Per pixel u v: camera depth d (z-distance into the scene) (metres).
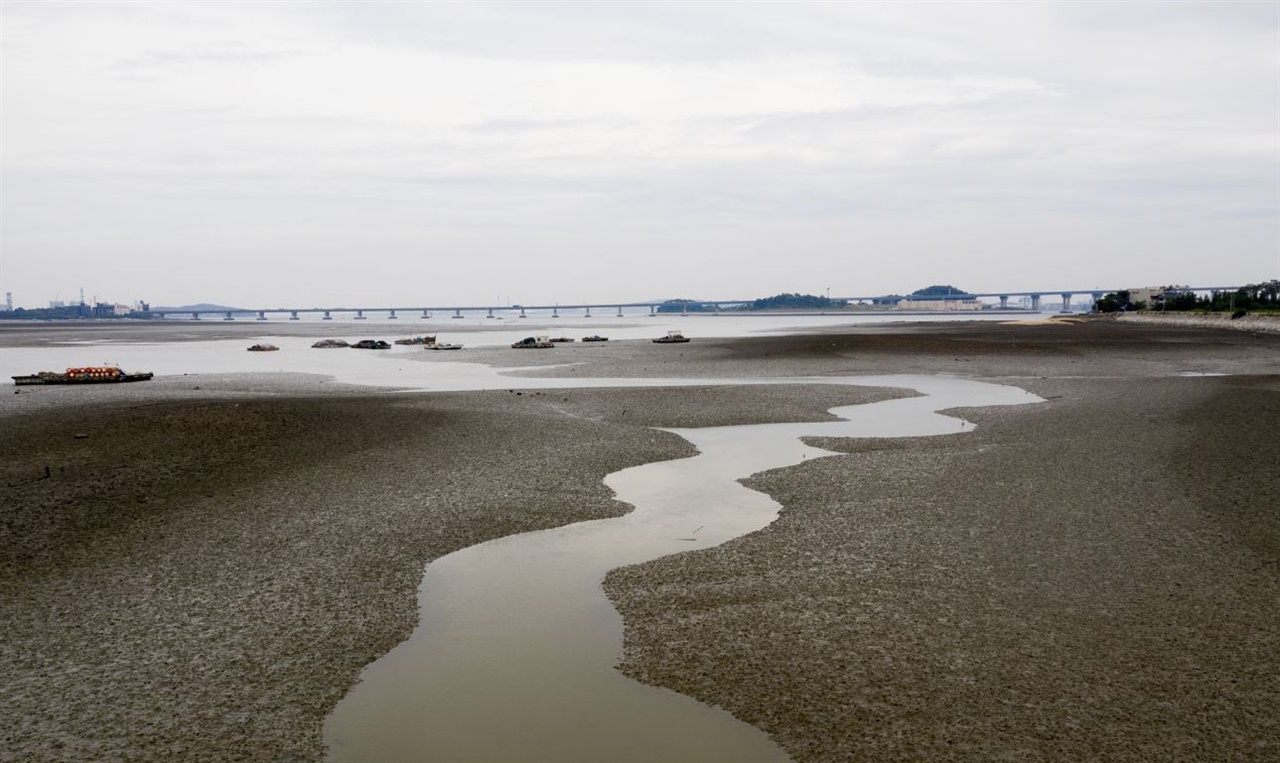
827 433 36.41
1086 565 17.98
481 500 24.08
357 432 33.56
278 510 22.61
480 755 11.12
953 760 10.78
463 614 15.92
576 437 34.25
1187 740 11.14
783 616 15.54
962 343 92.69
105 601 16.28
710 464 29.81
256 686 13.00
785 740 11.39
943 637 14.45
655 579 17.72
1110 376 59.47
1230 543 19.23
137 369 73.19
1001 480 25.88
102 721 11.88
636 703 12.48
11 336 154.25
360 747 11.32
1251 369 64.44
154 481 25.19
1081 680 12.84
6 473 25.83
